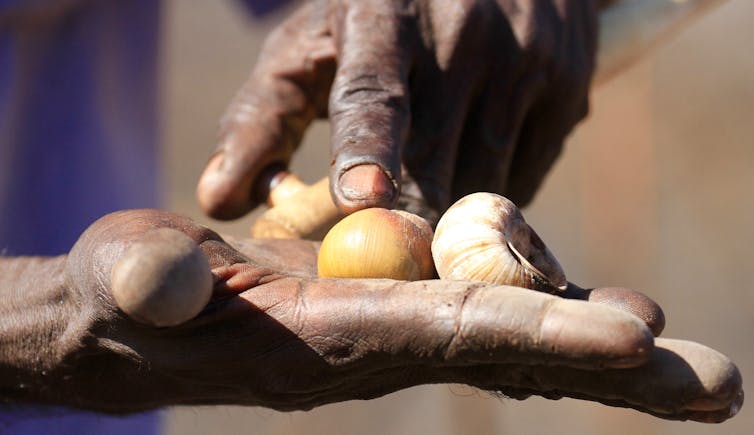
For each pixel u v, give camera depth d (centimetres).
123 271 63
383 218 69
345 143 73
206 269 64
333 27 79
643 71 146
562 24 80
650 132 148
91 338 68
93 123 94
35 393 73
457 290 64
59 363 70
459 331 64
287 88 81
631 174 148
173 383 69
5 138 92
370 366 65
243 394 68
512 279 67
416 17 78
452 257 68
